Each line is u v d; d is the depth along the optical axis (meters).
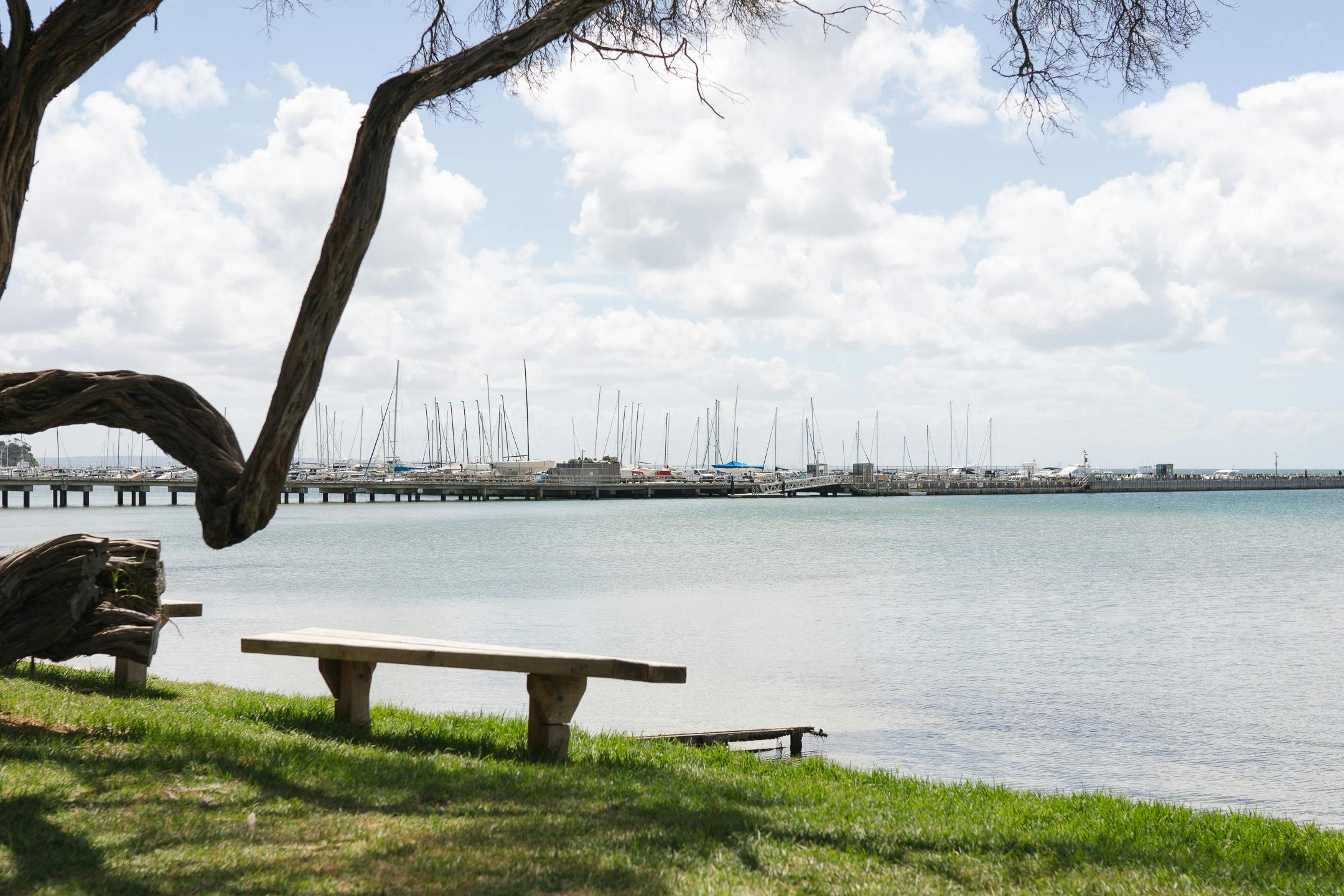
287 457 5.81
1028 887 5.28
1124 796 9.83
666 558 45.81
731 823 6.17
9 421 6.09
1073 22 9.14
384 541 56.06
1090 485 156.50
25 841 5.08
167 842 5.24
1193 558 46.34
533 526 72.50
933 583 34.94
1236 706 15.09
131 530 61.94
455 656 8.10
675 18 8.85
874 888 5.05
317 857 5.13
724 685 16.41
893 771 11.20
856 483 144.12
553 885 4.83
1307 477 172.00
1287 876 5.75
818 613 26.34
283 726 9.05
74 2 6.10
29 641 7.33
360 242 5.64
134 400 6.14
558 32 6.20
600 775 7.54
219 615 24.55
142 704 9.56
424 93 5.77
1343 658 19.34
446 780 6.92
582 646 20.55
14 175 6.23
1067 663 18.81
